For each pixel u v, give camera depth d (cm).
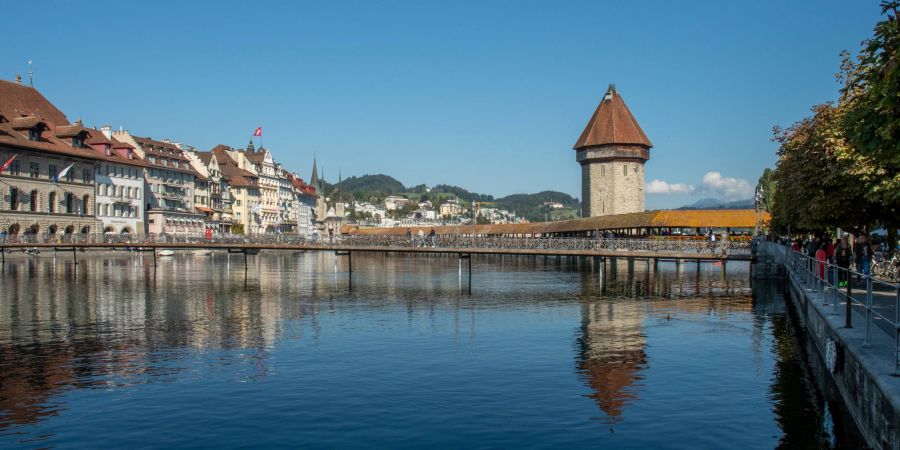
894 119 1697
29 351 3031
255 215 19075
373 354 2961
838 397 1977
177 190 14862
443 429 1942
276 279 7156
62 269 8169
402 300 5059
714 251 6200
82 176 11488
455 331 3559
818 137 3847
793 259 4503
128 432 1934
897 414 1255
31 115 11181
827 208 3722
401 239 7388
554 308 4497
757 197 7581
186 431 1939
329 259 12538
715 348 3044
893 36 1645
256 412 2106
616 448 1789
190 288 6009
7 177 9881
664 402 2191
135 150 13625
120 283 6444
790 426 1930
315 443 1838
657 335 3391
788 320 3859
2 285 6116
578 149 12275
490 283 6606
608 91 12212
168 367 2708
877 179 3177
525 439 1859
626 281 6700
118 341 3278
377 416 2062
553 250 6438
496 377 2536
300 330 3612
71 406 2178
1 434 1923
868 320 1675
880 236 6194
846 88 3578
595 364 2744
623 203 11712
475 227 14175
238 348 3103
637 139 11700
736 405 2142
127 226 12762
